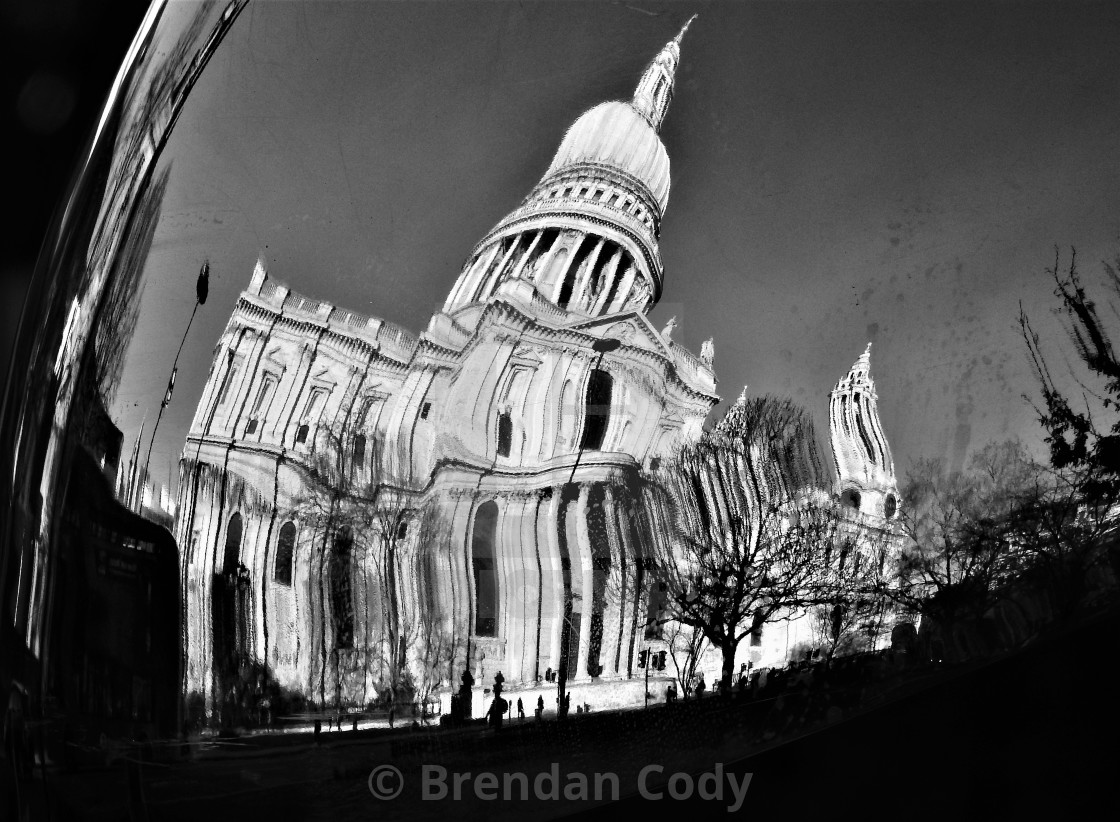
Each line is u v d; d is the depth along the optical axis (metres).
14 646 1.46
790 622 1.16
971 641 1.15
